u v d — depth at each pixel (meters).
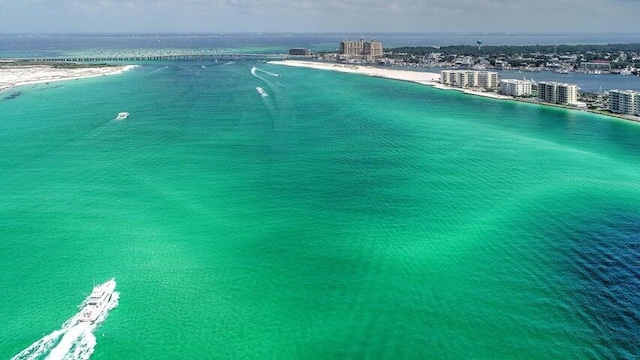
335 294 79.50
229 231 100.94
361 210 110.44
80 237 99.12
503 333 70.00
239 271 86.38
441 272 85.12
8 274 86.44
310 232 100.06
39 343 69.50
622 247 92.31
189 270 86.88
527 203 113.69
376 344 68.19
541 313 73.94
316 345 68.25
